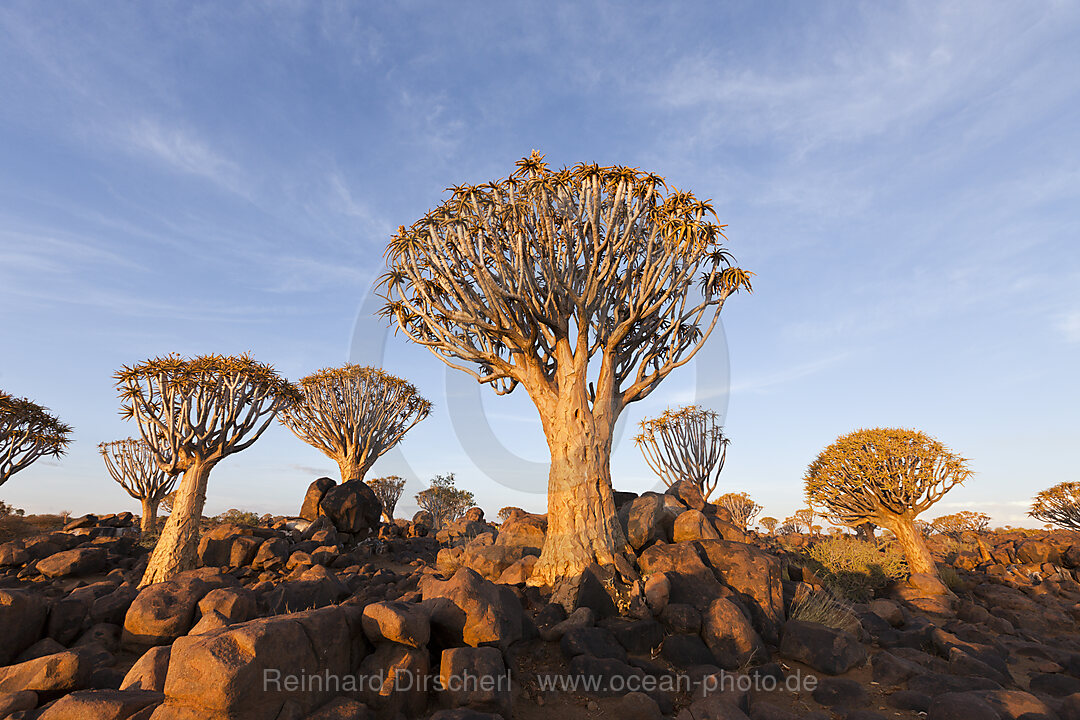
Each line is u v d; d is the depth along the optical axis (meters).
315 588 8.39
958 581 12.29
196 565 11.76
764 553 8.31
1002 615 9.95
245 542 13.59
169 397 12.20
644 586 7.24
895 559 12.26
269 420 13.73
